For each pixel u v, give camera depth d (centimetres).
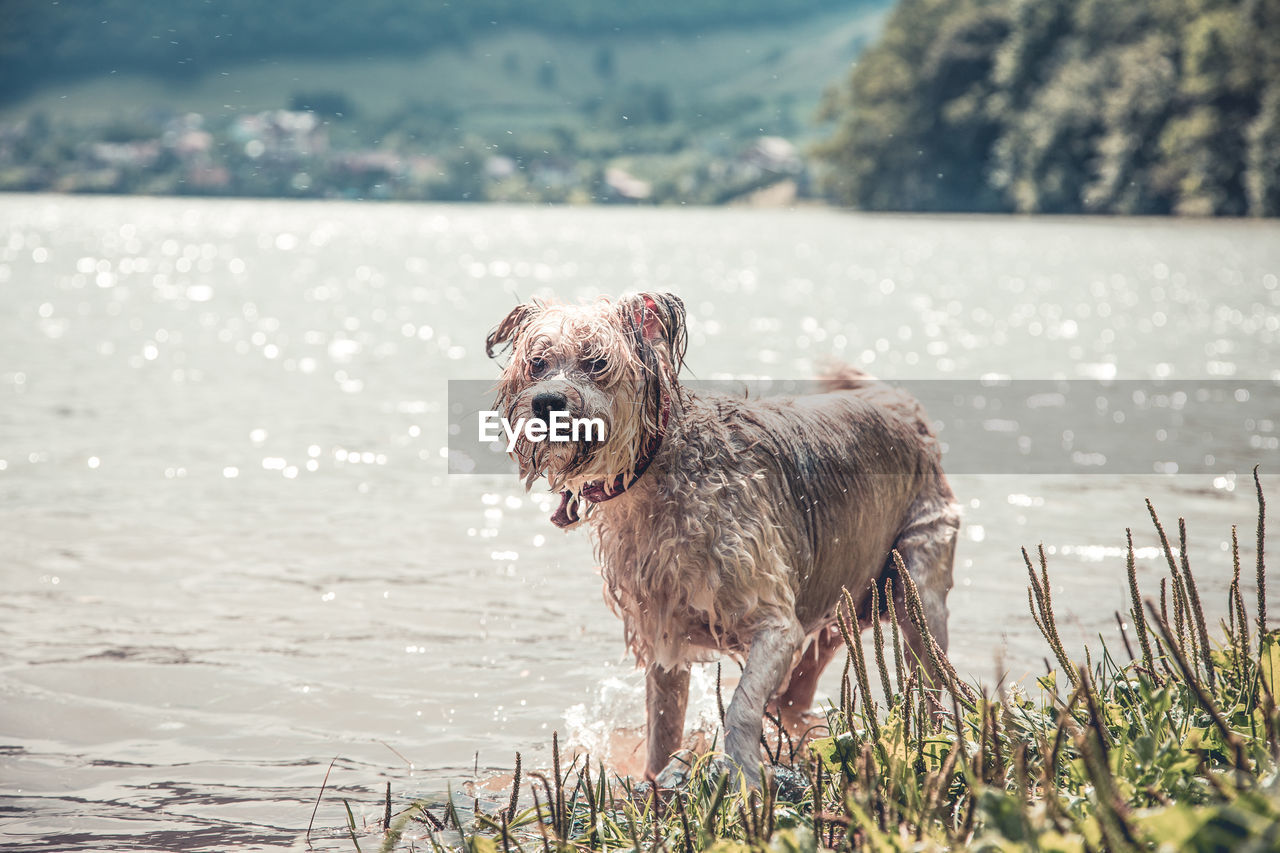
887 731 422
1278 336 2280
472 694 580
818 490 488
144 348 1977
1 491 950
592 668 615
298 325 2434
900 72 10100
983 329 2419
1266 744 369
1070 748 405
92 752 514
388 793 435
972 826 345
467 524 892
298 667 609
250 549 813
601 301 444
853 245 6312
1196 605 423
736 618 445
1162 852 258
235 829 445
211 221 10225
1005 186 9275
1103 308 2920
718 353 1928
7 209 12706
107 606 695
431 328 2388
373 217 12338
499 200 19100
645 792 463
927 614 529
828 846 379
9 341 2030
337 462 1095
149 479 1009
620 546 456
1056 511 916
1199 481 1014
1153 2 8338
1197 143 7269
